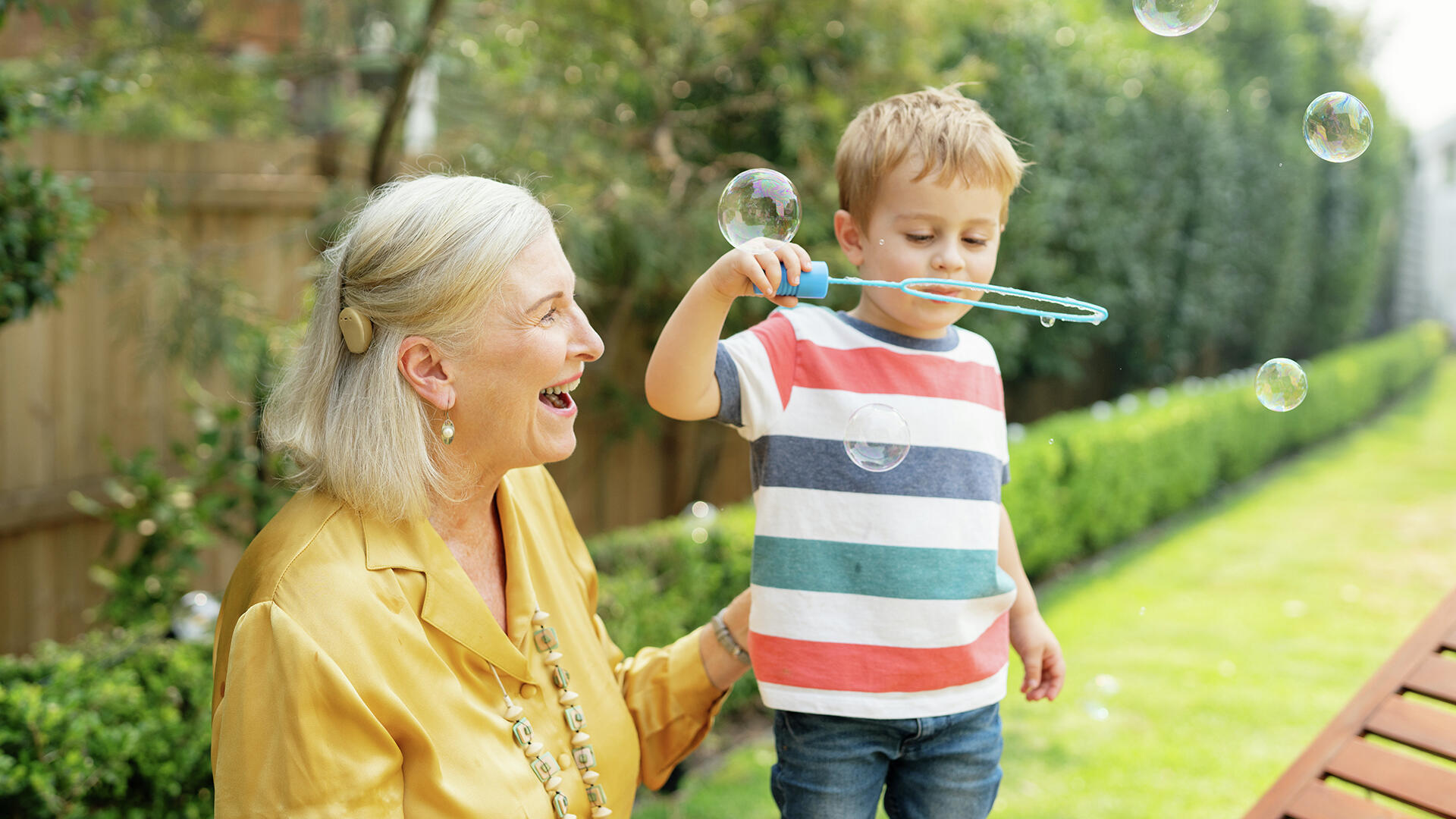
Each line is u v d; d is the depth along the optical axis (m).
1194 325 8.70
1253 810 1.83
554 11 4.17
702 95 4.71
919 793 1.43
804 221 4.20
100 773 2.28
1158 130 7.62
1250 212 9.37
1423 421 11.05
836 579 1.36
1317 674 4.29
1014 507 5.12
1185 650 4.57
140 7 4.16
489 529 1.27
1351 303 11.98
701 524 3.88
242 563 1.15
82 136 3.94
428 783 1.08
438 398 1.14
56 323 3.84
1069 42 6.64
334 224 3.82
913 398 1.40
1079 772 3.43
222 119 4.73
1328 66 11.32
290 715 1.02
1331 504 7.47
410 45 4.14
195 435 4.25
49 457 3.87
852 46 4.41
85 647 2.83
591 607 1.48
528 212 1.18
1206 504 7.58
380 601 1.10
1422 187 16.53
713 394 1.34
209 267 3.56
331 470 1.13
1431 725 1.89
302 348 1.21
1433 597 5.34
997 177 1.39
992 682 1.43
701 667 1.47
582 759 1.24
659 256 3.88
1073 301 1.25
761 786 3.36
